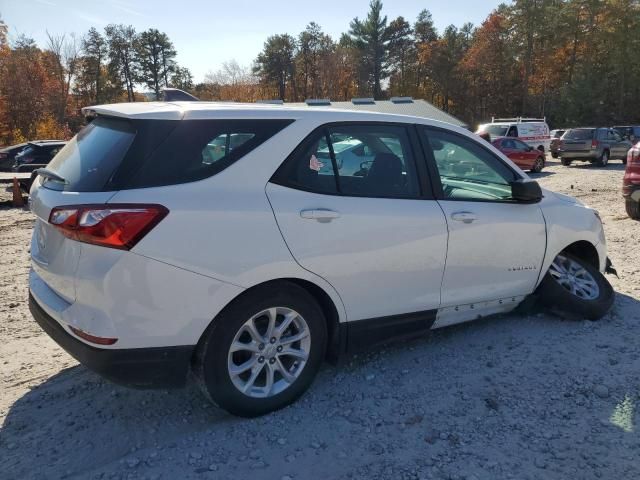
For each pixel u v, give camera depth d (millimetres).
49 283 3076
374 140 3643
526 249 4266
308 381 3350
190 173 2951
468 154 4109
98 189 2830
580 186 15320
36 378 3832
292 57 77562
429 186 3793
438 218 3723
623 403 3344
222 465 2799
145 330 2801
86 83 75250
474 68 70188
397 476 2699
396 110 22391
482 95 73000
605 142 24562
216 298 2936
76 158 3166
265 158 3160
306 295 3246
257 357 3160
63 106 57562
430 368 3834
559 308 4527
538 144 26812
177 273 2828
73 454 2928
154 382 2914
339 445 2961
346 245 3324
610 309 4816
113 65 79562
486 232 3982
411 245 3592
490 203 4086
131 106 3289
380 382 3648
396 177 3676
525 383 3600
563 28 64062
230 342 3029
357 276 3400
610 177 17891
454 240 3803
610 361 3865
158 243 2775
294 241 3141
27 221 11852
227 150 3088
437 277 3775
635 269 6184
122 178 2828
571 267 4801
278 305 3152
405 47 74750
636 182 8961
